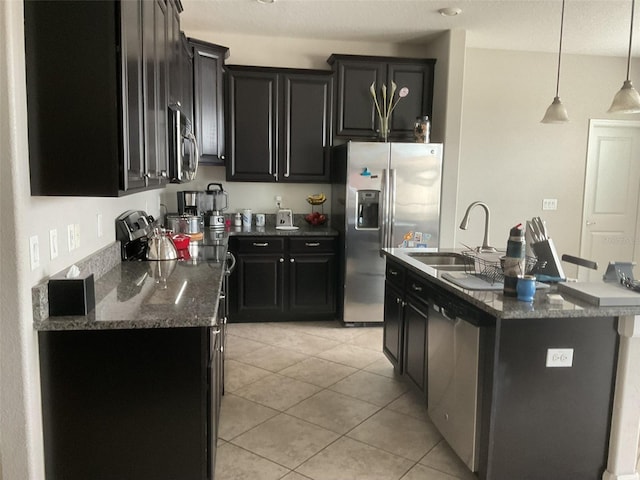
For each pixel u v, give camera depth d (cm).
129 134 182
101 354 182
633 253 556
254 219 493
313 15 408
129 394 185
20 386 169
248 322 464
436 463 244
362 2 376
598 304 206
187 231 386
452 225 462
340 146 450
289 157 462
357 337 427
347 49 488
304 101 457
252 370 353
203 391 187
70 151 174
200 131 424
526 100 517
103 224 265
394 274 340
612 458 222
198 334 185
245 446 256
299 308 464
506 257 223
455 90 447
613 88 530
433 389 268
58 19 171
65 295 181
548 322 211
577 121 528
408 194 441
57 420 183
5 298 165
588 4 369
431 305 271
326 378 341
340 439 264
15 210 163
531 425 216
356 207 438
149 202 400
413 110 473
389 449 256
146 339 183
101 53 173
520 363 212
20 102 166
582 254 548
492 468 215
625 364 215
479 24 424
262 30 454
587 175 538
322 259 461
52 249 192
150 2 220
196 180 482
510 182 525
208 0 375
